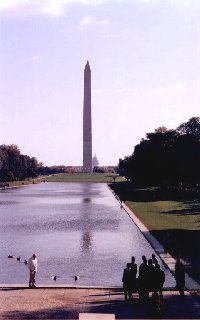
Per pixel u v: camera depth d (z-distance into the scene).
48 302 33.84
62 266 50.81
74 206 126.75
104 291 37.38
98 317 21.48
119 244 64.12
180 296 34.81
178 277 33.97
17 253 59.03
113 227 82.12
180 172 146.50
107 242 66.00
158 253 54.66
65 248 62.19
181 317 30.11
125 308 32.25
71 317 30.23
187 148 144.25
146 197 150.38
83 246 63.31
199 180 146.62
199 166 141.88
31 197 165.62
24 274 47.56
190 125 176.62
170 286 40.69
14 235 74.31
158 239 64.88
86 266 50.69
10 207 125.50
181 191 180.12
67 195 175.12
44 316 30.44
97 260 53.84
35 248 62.38
